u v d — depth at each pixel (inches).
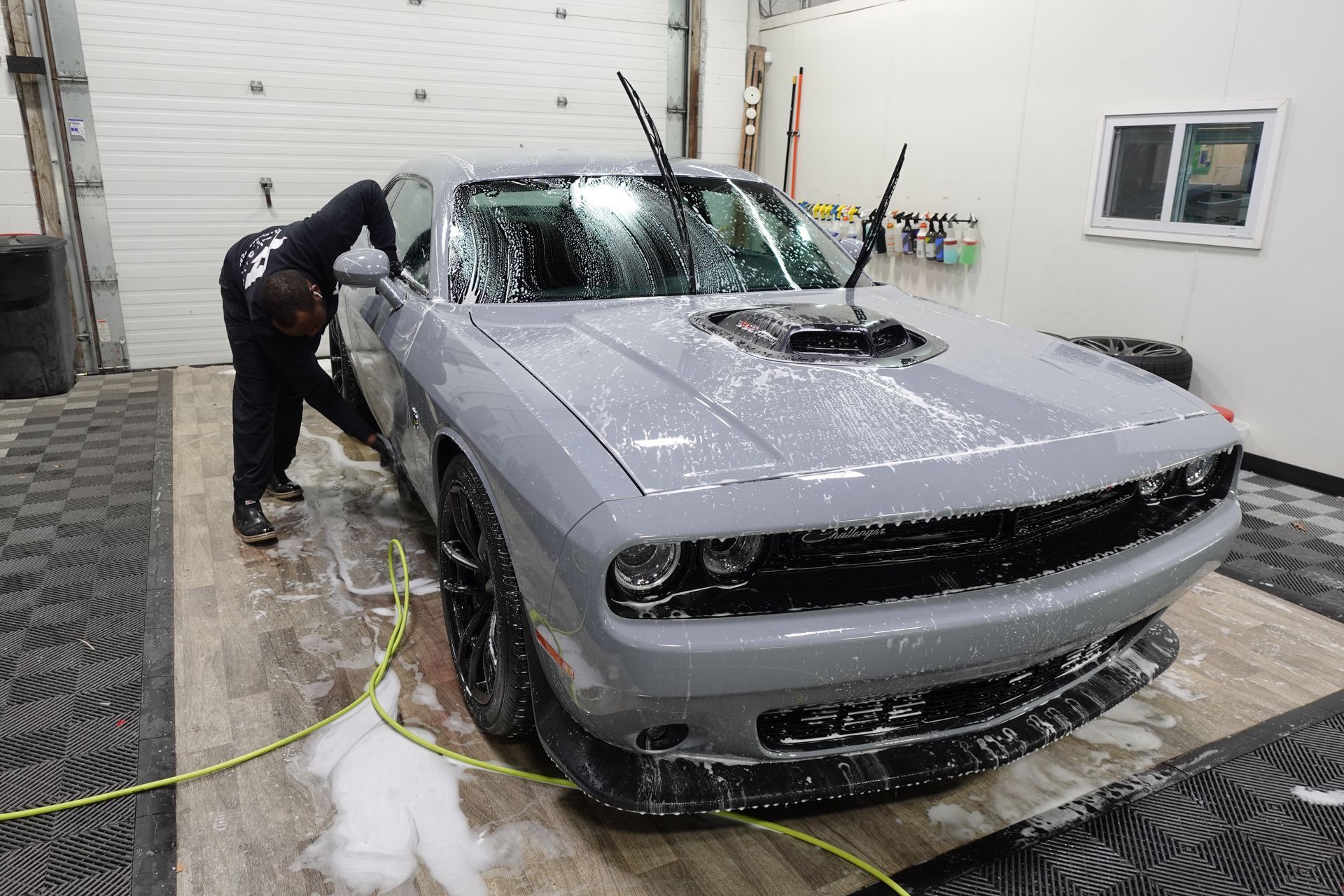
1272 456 160.4
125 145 222.1
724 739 59.3
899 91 234.1
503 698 71.5
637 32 281.6
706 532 52.4
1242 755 79.0
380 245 114.7
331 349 169.9
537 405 66.6
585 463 57.6
